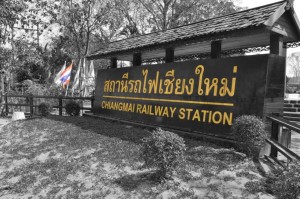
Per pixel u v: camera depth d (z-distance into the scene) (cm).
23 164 752
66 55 2842
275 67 689
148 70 1023
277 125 649
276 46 698
